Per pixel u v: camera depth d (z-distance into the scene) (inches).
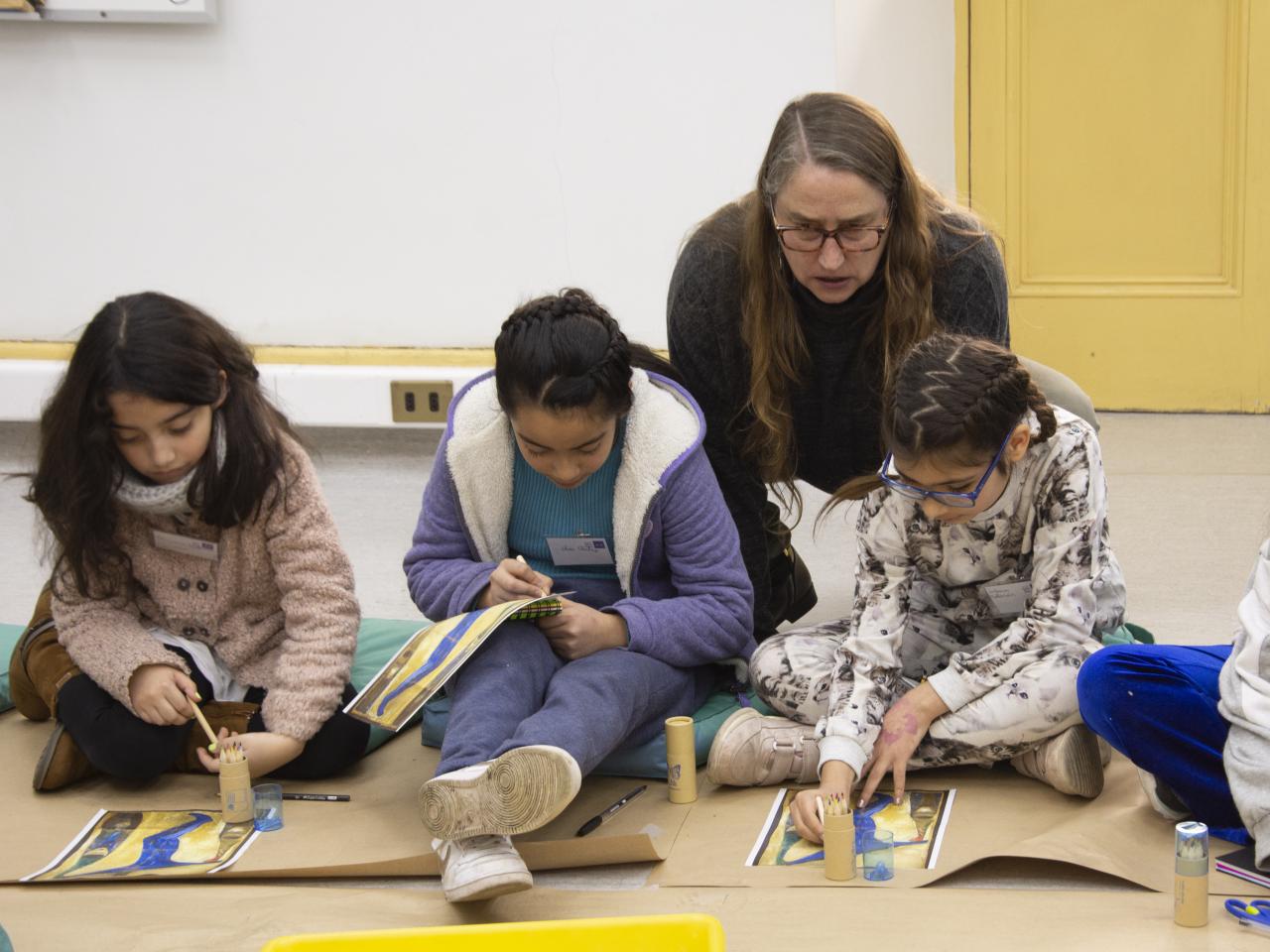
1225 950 64.5
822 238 86.1
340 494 165.9
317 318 180.5
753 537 104.2
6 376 179.2
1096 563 83.0
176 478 87.3
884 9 179.0
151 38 174.1
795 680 87.7
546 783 69.1
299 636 91.3
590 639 86.9
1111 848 74.1
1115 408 188.9
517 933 63.9
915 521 85.0
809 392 98.9
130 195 179.8
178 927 72.4
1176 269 183.0
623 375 82.5
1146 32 176.7
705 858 77.2
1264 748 70.5
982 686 82.6
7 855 81.4
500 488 91.9
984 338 94.6
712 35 164.1
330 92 173.5
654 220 171.0
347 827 83.2
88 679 90.4
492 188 173.5
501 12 167.9
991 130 182.2
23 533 156.3
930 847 76.5
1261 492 151.3
